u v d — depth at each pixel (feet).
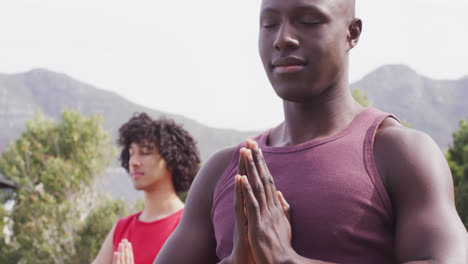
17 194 78.07
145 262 10.84
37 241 65.51
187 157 11.85
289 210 3.78
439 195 3.58
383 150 3.84
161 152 11.43
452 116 588.91
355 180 3.74
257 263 3.56
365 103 61.82
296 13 3.89
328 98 4.11
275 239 3.56
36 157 81.87
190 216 4.62
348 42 4.10
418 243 3.45
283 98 4.03
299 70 3.89
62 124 84.17
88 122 83.30
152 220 11.34
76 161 80.28
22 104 551.59
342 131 4.01
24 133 84.89
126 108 564.30
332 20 3.91
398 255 3.61
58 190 75.36
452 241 3.34
